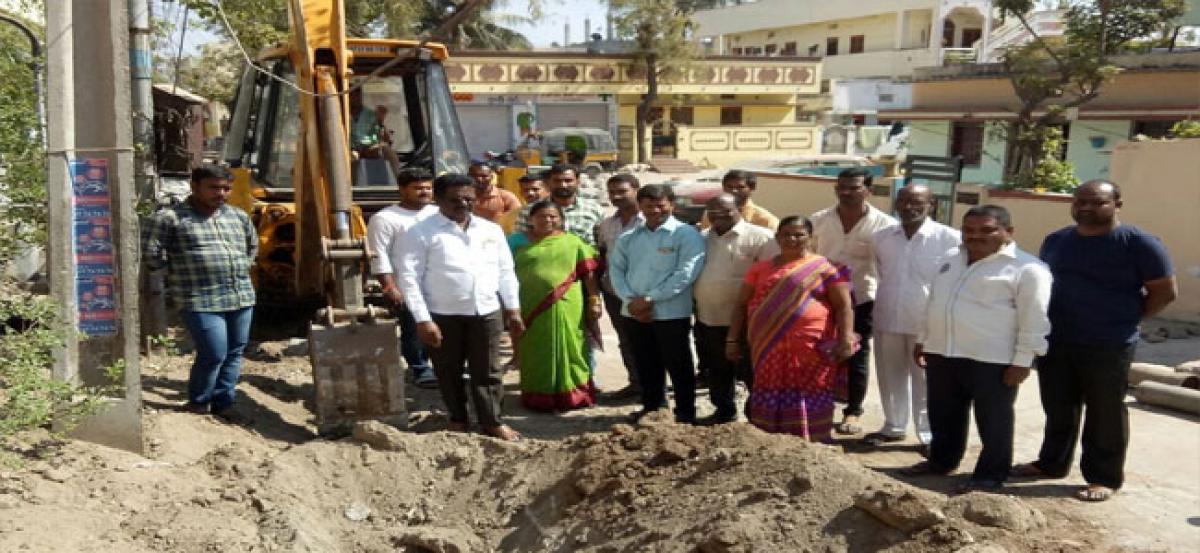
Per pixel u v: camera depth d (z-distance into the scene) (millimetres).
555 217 6492
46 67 4543
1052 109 19047
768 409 5422
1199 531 4445
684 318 5898
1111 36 18859
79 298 4695
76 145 4629
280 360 7398
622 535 4062
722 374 6031
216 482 4590
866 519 3668
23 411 4250
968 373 4945
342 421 5562
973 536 3752
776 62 36250
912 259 5617
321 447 4988
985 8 39938
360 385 5594
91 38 4598
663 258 5840
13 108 4918
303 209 6891
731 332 5691
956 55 38062
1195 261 9594
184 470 4621
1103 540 4227
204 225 5344
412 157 8719
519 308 5977
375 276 5770
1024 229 12023
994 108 21500
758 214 6711
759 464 4105
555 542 4246
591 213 7238
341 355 5582
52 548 3648
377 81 8664
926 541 3498
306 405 6352
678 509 4047
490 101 32500
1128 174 10195
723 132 35719
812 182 16281
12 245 5160
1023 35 37281
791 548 3619
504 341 8242
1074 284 4859
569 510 4359
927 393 5277
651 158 34531
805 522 3725
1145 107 18578
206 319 5375
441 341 5547
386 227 5801
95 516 3988
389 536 4348
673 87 34594
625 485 4293
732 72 35500
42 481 4145
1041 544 3805
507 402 6738
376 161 8414
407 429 5680
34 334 4480
